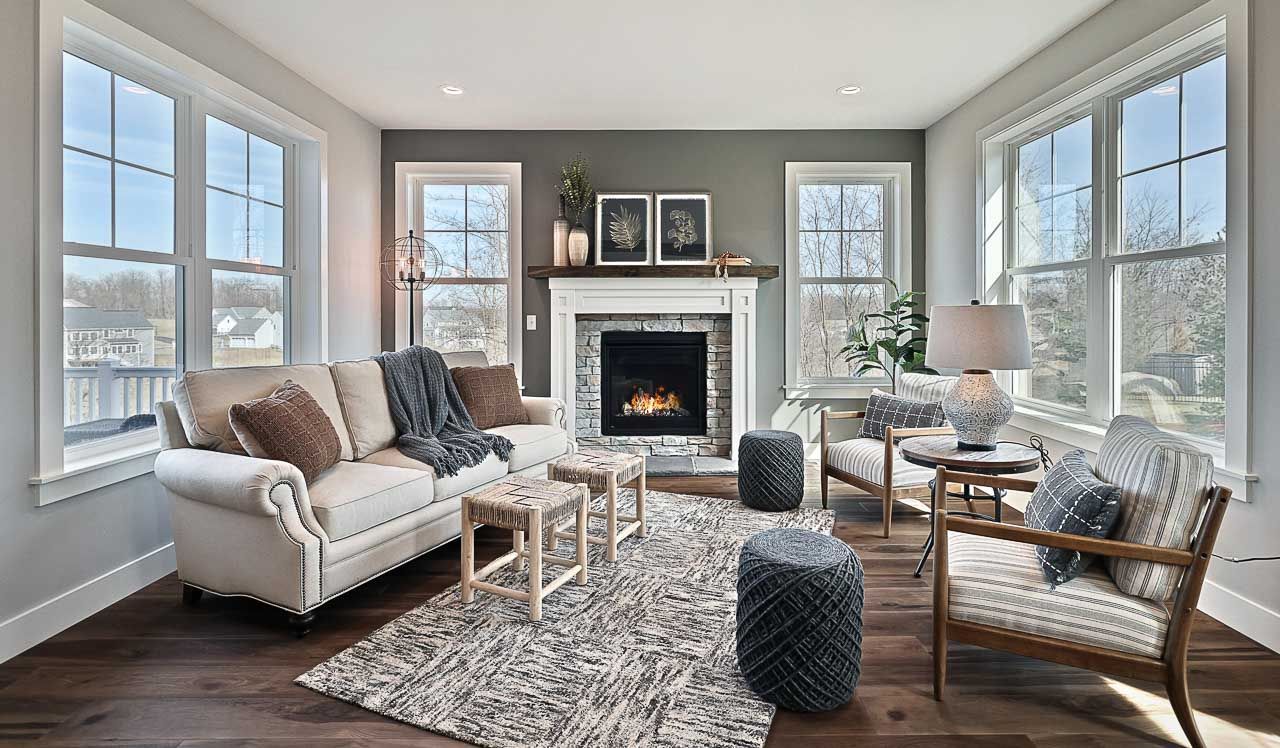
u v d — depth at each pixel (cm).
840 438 518
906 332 502
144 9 277
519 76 396
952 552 217
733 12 315
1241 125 236
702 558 308
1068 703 194
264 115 359
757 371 517
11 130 220
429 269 514
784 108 458
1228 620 242
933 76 398
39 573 231
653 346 528
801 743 175
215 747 172
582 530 275
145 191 294
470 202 515
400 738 176
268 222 387
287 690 198
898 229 514
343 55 364
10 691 198
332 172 432
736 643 212
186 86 311
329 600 244
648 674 206
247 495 223
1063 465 217
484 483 330
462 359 427
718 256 510
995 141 412
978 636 191
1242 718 185
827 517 375
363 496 252
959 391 292
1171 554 170
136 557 275
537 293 512
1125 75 299
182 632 236
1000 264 418
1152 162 295
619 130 507
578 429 521
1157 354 293
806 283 522
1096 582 188
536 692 196
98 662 215
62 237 239
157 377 302
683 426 529
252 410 247
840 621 187
